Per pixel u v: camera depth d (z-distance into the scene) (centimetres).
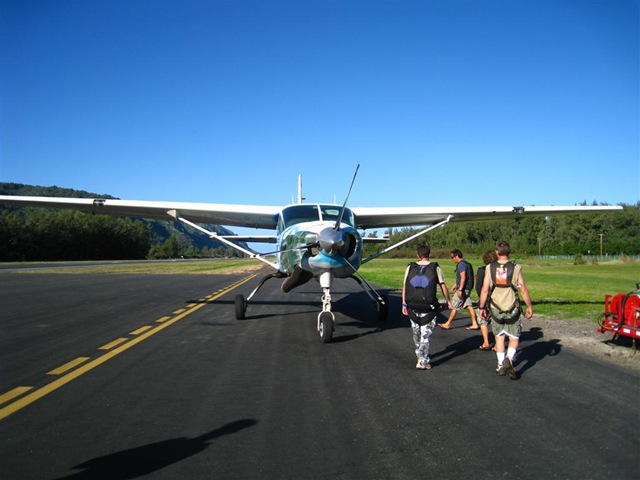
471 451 314
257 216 1154
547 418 376
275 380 496
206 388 466
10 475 282
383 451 315
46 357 609
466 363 575
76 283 2167
